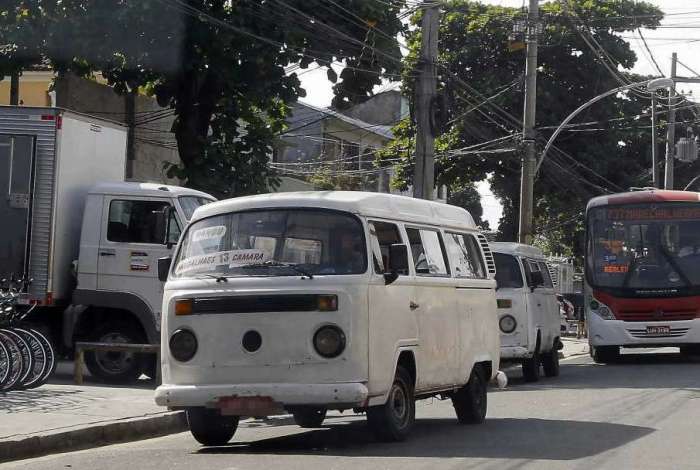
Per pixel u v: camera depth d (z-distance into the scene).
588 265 26.97
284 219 11.51
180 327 11.37
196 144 25.39
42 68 32.00
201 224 11.88
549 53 46.34
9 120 17.86
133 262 17.70
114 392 15.79
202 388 11.14
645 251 26.53
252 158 26.47
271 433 13.45
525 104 32.06
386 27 25.78
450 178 47.25
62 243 17.95
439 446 11.52
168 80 25.41
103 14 23.61
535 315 21.69
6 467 10.48
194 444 12.39
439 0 25.94
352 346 10.81
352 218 11.34
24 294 17.73
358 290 10.94
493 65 46.81
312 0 24.66
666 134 48.72
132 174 29.02
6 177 17.81
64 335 17.81
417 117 25.83
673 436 12.45
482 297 14.41
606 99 46.22
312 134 48.72
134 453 11.41
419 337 12.16
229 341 11.12
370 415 11.56
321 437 12.70
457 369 13.28
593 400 17.12
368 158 50.53
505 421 14.30
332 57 25.19
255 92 24.88
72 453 11.59
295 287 10.97
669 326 26.06
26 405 14.06
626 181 47.78
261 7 24.09
